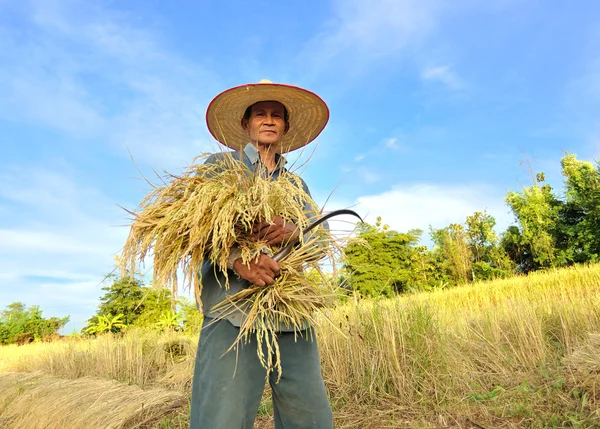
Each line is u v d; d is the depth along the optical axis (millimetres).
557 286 12211
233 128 2268
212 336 1640
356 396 3838
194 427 1674
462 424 3164
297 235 1630
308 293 1699
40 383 4527
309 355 1743
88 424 3512
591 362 3850
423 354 3953
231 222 1523
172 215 1575
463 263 25000
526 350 4578
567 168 23734
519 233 26641
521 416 3203
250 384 1630
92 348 7512
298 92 1987
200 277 1594
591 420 2875
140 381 6035
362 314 4344
